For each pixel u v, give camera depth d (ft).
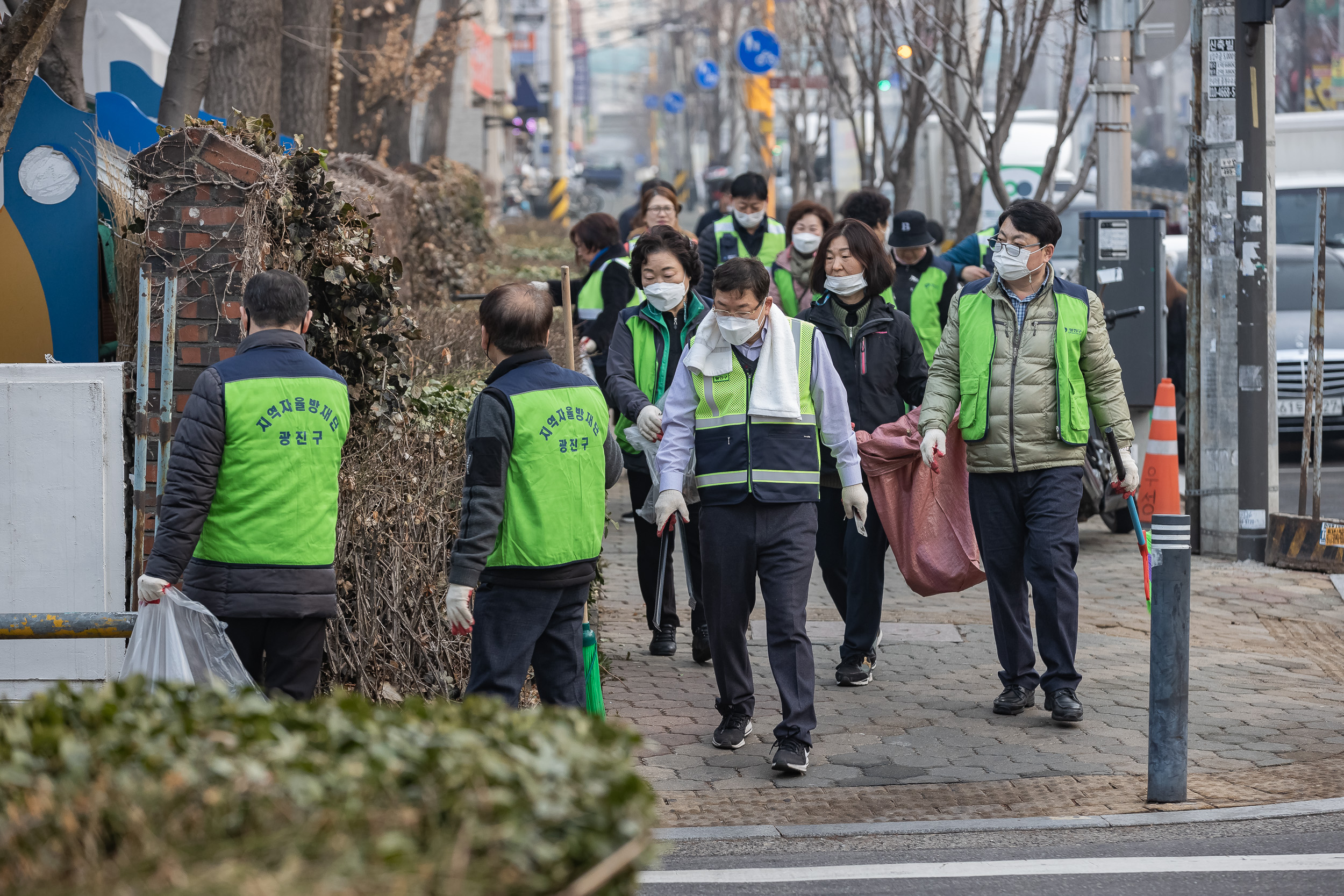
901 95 130.82
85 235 44.11
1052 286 40.22
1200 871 28.99
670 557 46.80
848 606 43.86
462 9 125.80
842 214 53.06
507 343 31.17
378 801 15.05
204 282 37.32
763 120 188.03
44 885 14.19
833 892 28.09
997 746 38.09
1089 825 32.19
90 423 35.45
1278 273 94.79
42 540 35.53
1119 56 73.56
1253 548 62.18
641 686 43.98
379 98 113.19
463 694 38.34
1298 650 48.39
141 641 28.53
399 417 38.37
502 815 14.67
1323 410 82.89
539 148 509.76
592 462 31.32
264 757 15.56
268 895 13.19
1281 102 268.21
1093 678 44.55
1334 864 29.35
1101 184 74.38
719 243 59.36
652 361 43.47
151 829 14.46
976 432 40.09
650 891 28.22
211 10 66.13
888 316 43.42
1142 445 68.95
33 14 39.24
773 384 35.68
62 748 15.49
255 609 29.19
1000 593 40.93
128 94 69.05
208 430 28.73
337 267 37.99
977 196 102.68
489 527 30.04
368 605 37.29
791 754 35.50
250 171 37.24
